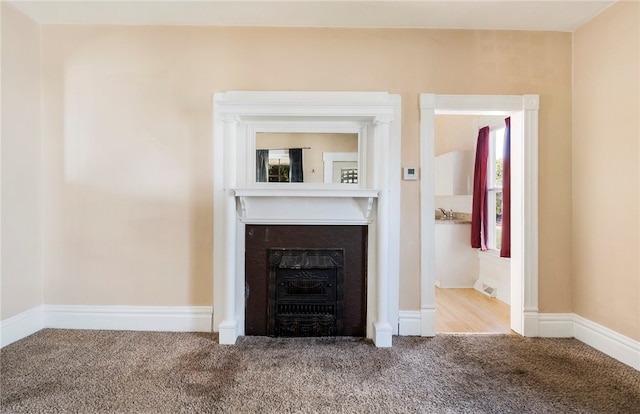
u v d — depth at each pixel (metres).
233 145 2.44
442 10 2.34
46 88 2.59
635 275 2.08
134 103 2.58
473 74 2.58
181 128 2.58
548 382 1.89
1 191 2.31
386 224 2.41
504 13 2.36
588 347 2.37
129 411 1.60
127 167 2.59
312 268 2.53
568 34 2.59
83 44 2.58
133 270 2.61
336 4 2.28
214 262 2.56
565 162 2.59
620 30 2.17
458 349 2.32
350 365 2.08
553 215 2.59
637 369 2.04
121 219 2.60
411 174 2.56
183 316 2.60
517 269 2.66
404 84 2.58
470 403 1.69
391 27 2.57
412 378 1.92
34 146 2.54
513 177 2.71
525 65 2.59
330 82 2.58
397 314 2.57
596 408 1.65
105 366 2.03
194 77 2.57
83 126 2.59
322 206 2.54
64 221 2.60
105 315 2.61
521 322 2.60
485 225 4.04
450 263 4.23
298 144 2.57
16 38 2.39
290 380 1.89
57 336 2.46
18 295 2.42
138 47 2.58
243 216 2.53
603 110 2.31
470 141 4.51
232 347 2.32
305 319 2.55
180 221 2.59
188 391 1.77
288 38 2.58
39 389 1.77
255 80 2.58
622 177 2.17
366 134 2.56
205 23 2.55
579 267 2.51
